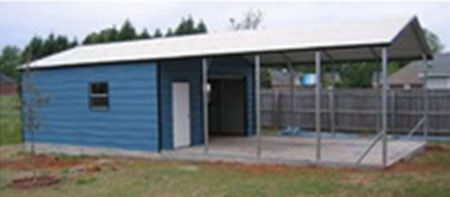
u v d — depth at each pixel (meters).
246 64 14.88
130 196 7.46
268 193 7.39
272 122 18.20
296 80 26.97
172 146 11.88
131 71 11.91
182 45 12.40
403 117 15.57
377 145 12.07
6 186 8.55
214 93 15.52
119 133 12.22
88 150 12.87
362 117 16.39
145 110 11.69
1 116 24.75
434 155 11.20
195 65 12.78
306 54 12.68
